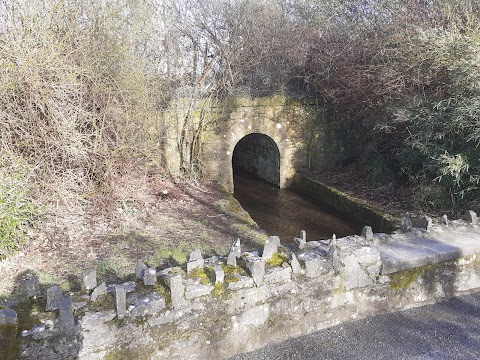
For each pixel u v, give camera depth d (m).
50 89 5.93
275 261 3.98
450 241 4.88
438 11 8.53
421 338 3.99
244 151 13.46
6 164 5.56
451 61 7.28
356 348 3.84
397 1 9.42
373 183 9.22
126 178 7.52
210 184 9.84
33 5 5.84
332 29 10.90
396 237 4.96
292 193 10.73
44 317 3.08
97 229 6.57
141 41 8.98
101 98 7.04
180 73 10.22
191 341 3.52
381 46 8.89
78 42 6.82
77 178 6.76
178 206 8.04
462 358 3.70
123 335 3.22
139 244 6.05
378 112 8.95
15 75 5.52
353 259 4.17
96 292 3.34
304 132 10.91
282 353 3.78
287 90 10.87
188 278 3.66
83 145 6.82
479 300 4.64
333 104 10.58
